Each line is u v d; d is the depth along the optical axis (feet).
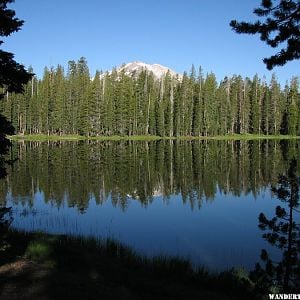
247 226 61.77
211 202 82.94
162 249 48.88
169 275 36.19
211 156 182.70
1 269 32.99
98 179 116.78
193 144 266.77
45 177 119.96
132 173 129.39
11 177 119.44
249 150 213.05
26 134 344.08
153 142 289.12
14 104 334.24
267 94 358.23
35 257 38.29
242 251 48.01
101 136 340.80
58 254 40.01
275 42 25.25
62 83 351.25
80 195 91.81
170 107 347.97
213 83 362.94
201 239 54.03
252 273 30.60
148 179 116.98
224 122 362.12
